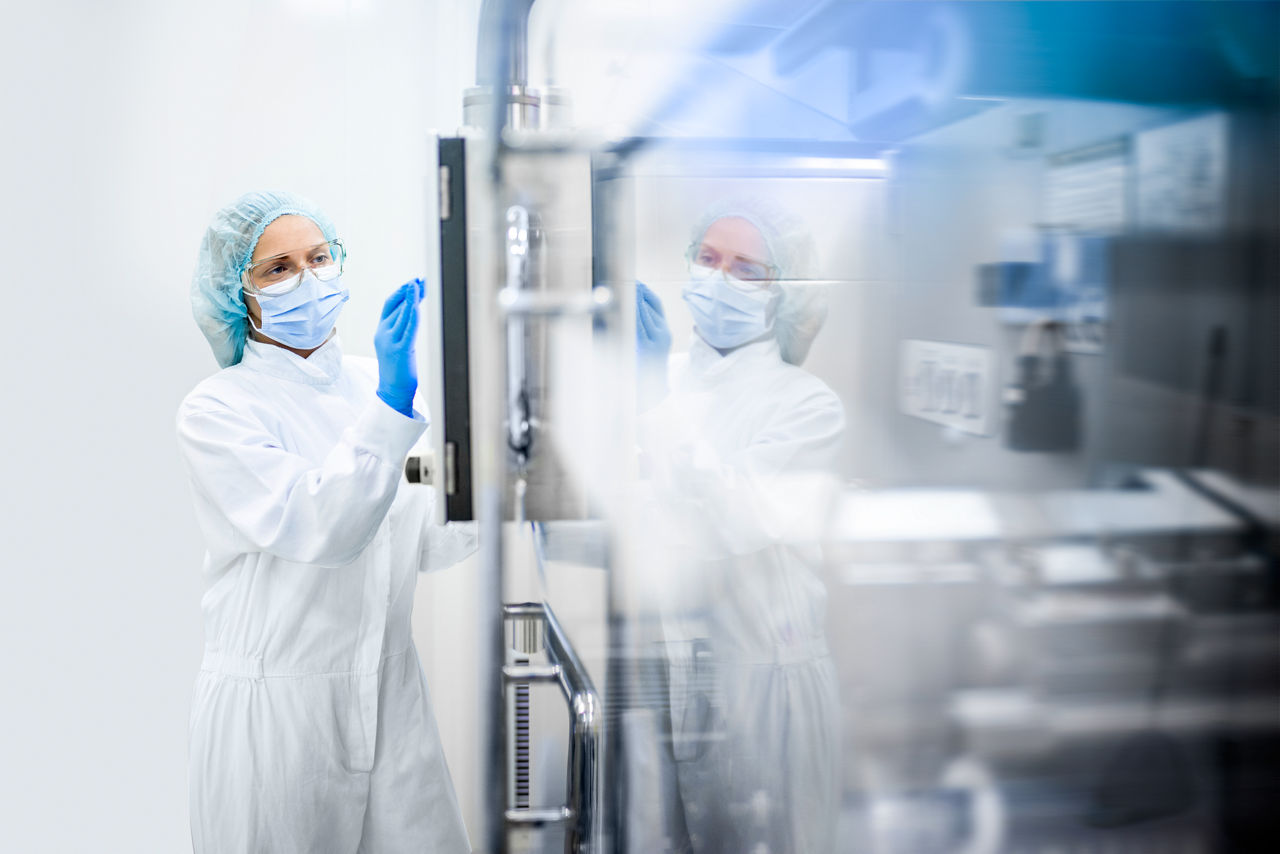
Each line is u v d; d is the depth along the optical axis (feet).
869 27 1.58
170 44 5.59
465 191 2.36
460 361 2.37
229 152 5.71
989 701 1.61
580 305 2.02
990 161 1.56
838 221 1.62
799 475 1.66
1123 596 1.59
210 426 4.33
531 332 2.18
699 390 1.78
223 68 5.67
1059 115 1.54
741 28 1.70
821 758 1.68
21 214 5.45
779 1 1.65
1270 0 1.52
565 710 2.47
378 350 4.16
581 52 1.99
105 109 5.52
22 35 5.39
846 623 1.65
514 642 2.38
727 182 1.71
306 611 4.37
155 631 5.77
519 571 2.34
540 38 2.11
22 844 5.67
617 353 1.93
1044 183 1.55
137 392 5.67
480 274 2.29
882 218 1.59
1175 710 1.60
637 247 1.86
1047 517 1.58
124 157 5.57
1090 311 1.55
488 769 2.51
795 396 1.66
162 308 5.67
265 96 5.74
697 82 1.75
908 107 1.58
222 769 4.31
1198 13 1.54
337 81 5.81
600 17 1.92
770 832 1.75
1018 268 1.56
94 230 5.56
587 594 2.07
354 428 4.20
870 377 1.61
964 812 1.63
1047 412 1.57
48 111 5.45
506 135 2.16
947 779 1.63
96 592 5.69
